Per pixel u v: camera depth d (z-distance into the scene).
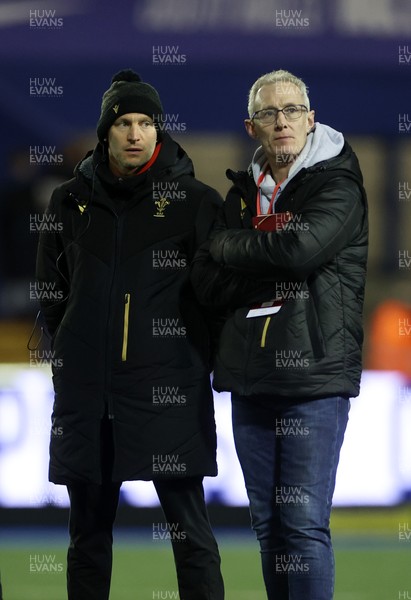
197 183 17.09
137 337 16.44
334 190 15.71
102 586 16.98
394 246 51.06
